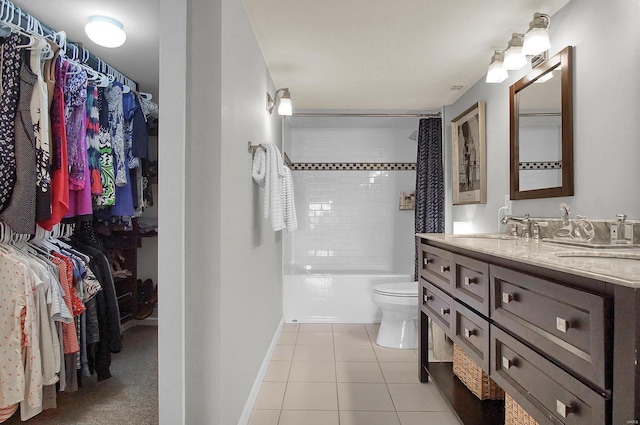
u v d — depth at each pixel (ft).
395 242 14.79
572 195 6.18
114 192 7.42
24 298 5.60
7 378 5.45
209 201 5.07
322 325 11.76
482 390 6.29
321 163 14.83
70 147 6.28
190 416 5.07
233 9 5.69
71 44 7.00
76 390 7.19
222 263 5.12
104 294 7.73
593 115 5.71
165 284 4.99
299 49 8.02
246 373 6.40
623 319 2.58
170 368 4.99
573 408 3.09
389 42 7.73
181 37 5.02
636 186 4.96
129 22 6.89
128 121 8.05
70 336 6.53
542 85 6.95
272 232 9.41
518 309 3.96
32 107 5.51
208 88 5.10
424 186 12.19
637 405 2.49
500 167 8.66
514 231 7.40
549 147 6.71
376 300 9.77
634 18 4.98
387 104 12.01
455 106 11.59
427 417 6.29
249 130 6.79
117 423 6.37
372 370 8.24
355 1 6.27
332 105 12.13
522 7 6.45
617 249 4.68
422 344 7.70
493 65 7.43
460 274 5.63
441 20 6.84
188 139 5.09
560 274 3.31
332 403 6.78
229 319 5.41
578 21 6.03
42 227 5.95
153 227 11.44
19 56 5.43
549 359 3.42
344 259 14.78
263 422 6.16
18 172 5.35
